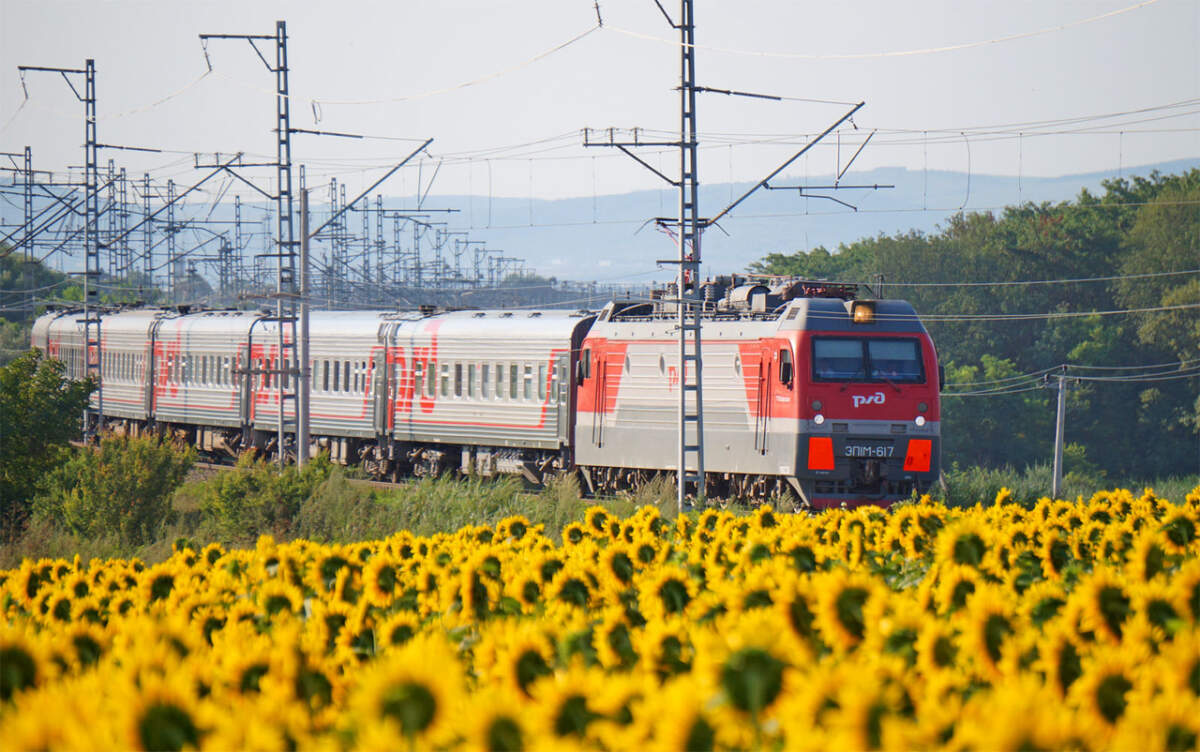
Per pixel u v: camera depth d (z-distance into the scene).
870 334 96.44
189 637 26.47
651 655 22.75
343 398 145.88
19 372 113.19
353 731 17.80
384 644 27.78
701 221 103.19
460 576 31.81
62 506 98.44
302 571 37.50
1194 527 41.03
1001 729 15.84
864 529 42.06
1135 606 24.23
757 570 28.47
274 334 155.25
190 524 101.19
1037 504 48.97
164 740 17.97
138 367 179.88
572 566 32.66
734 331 102.38
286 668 22.70
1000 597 24.41
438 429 133.00
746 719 17.27
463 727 17.00
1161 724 17.27
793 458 95.00
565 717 17.70
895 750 15.45
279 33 134.50
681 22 101.25
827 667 19.52
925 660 21.69
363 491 107.06
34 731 17.39
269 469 100.69
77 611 35.47
